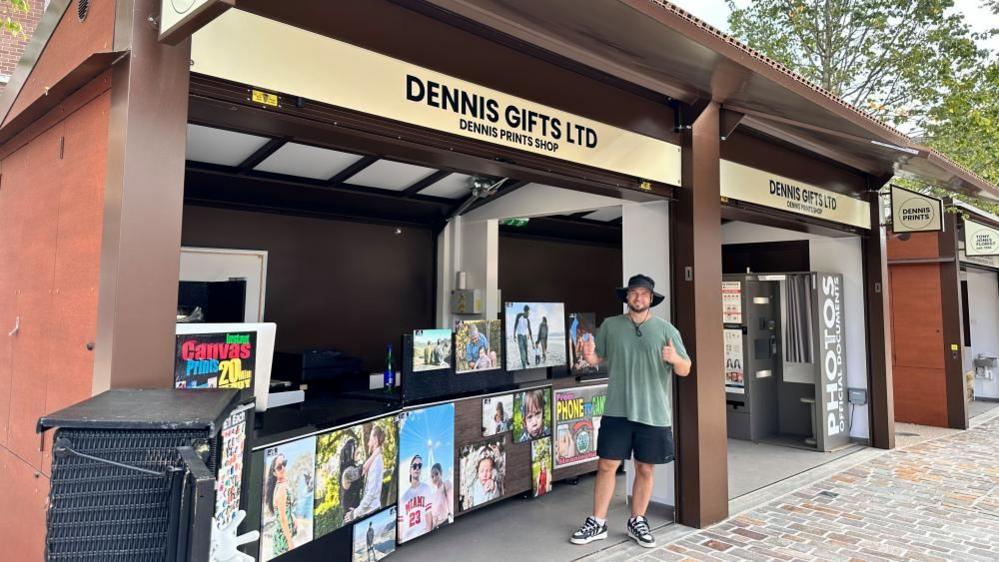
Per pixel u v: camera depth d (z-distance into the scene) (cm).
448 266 682
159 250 203
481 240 655
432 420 378
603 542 386
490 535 395
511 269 761
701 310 430
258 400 258
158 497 123
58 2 274
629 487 463
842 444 684
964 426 803
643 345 384
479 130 320
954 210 812
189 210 502
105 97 221
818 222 601
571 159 369
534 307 464
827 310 679
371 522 334
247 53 231
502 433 432
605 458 390
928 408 837
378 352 639
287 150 462
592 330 519
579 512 442
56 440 122
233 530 157
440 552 366
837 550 378
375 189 593
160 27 202
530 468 456
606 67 362
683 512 423
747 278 707
